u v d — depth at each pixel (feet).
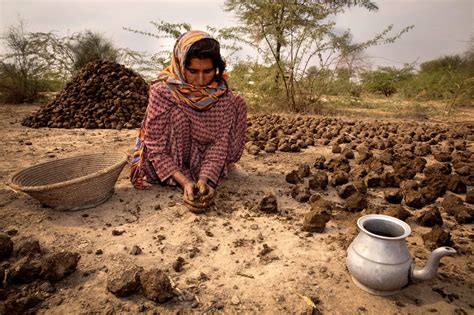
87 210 9.41
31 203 9.80
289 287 6.37
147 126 9.89
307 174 12.32
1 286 6.24
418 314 5.74
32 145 16.84
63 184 8.48
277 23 26.14
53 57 36.06
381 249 5.83
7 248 7.07
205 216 9.15
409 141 17.20
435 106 32.27
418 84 39.14
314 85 29.35
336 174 11.71
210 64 9.22
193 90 9.51
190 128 10.09
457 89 30.81
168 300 6.02
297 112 29.35
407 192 10.08
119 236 8.13
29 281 6.38
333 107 30.40
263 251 7.44
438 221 8.66
